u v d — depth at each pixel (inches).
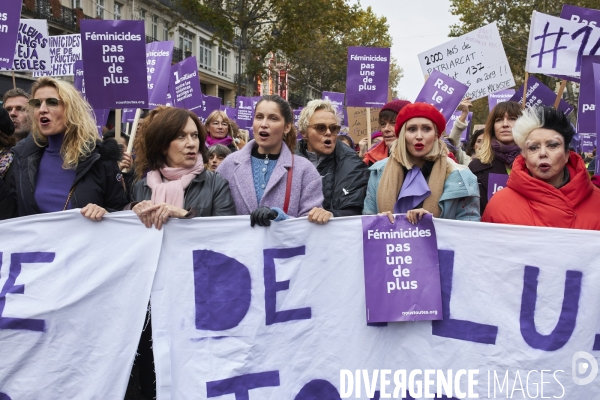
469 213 113.0
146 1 1095.0
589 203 108.0
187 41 1290.6
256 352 105.9
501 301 105.0
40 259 107.2
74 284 106.7
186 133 111.1
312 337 106.4
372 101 227.8
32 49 216.2
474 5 962.1
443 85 186.2
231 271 107.0
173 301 106.3
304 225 107.3
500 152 151.3
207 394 104.1
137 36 159.3
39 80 113.2
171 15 984.9
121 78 160.1
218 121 233.5
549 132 106.0
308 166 121.5
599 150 123.5
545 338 104.0
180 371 104.7
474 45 215.8
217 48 1432.1
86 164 111.7
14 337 105.9
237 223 107.3
